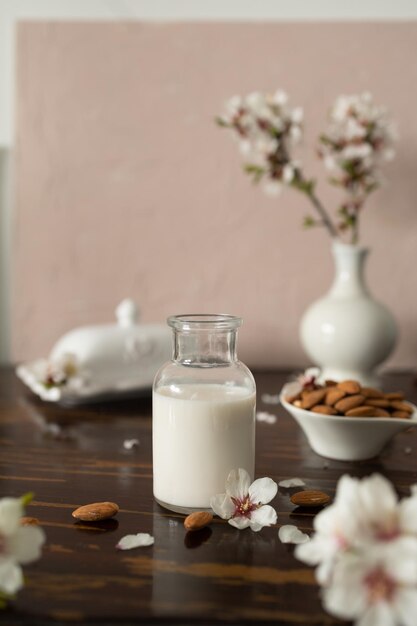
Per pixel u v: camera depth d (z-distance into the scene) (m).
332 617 0.43
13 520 0.43
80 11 0.90
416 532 0.41
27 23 0.90
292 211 0.92
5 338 0.97
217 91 0.91
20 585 0.43
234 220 0.93
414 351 0.94
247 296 0.94
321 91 0.90
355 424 0.59
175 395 0.53
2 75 0.92
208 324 0.54
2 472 0.60
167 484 0.53
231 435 0.53
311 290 0.94
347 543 0.41
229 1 0.90
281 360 0.95
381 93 0.90
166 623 0.43
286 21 0.89
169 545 0.49
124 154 0.92
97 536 0.50
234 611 0.43
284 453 0.64
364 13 0.89
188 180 0.92
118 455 0.63
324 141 0.80
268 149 0.79
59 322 0.95
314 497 0.54
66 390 0.75
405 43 0.89
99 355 0.78
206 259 0.94
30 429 0.69
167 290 0.94
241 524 0.51
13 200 0.93
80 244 0.93
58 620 0.43
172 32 0.90
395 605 0.40
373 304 0.78
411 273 0.93
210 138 0.91
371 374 0.80
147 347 0.80
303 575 0.46
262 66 0.90
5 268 0.96
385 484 0.43
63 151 0.92
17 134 0.91
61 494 0.56
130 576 0.46
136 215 0.93
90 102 0.91
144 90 0.91
